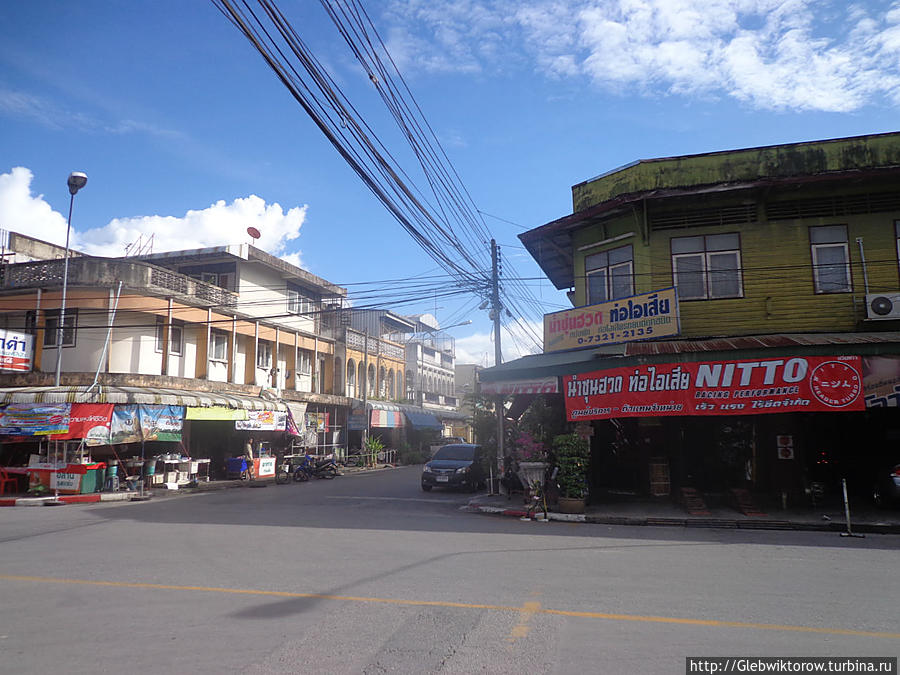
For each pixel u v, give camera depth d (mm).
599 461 17516
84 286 21719
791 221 15883
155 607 6008
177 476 21953
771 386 13258
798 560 8594
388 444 42156
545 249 19859
